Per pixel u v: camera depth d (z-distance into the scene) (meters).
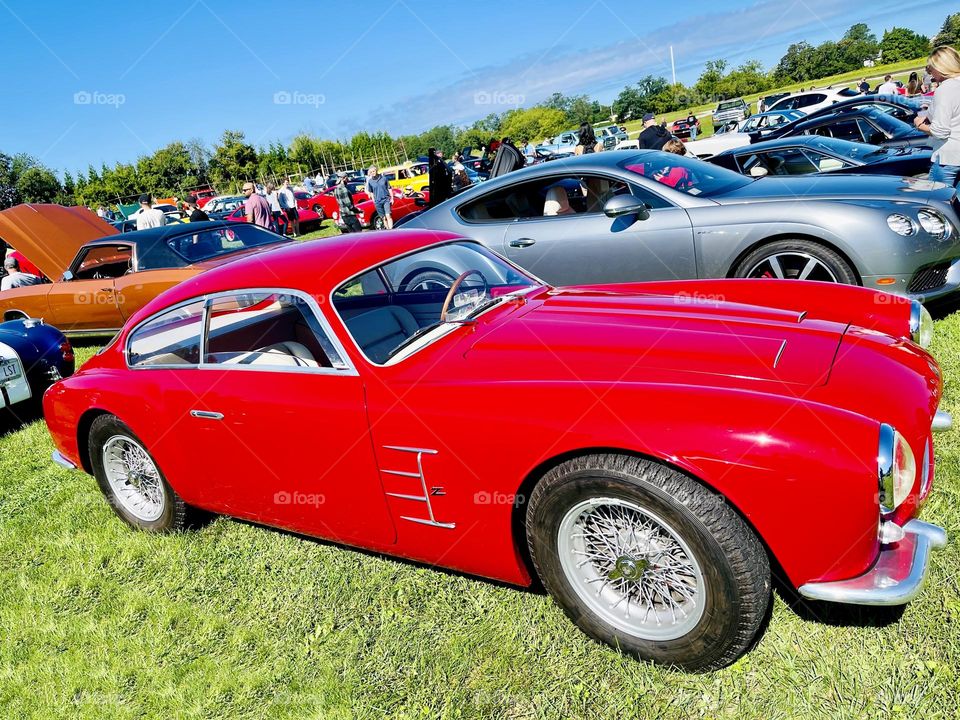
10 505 4.21
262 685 2.43
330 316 2.64
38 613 3.07
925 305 4.90
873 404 1.94
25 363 5.62
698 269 4.79
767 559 1.95
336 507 2.70
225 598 2.96
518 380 2.25
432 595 2.74
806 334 2.37
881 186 4.61
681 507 1.90
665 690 2.10
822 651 2.12
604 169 5.20
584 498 2.08
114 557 3.44
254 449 2.79
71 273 7.57
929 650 2.06
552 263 5.32
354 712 2.23
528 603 2.57
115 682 2.54
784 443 1.79
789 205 4.46
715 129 29.30
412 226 6.05
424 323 2.83
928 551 1.92
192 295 3.06
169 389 3.03
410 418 2.34
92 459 3.61
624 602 2.21
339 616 2.72
